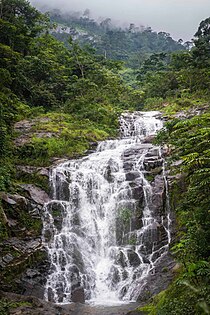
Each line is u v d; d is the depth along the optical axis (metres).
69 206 13.86
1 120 16.56
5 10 30.81
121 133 21.91
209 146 9.34
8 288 10.03
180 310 6.53
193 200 9.23
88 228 13.31
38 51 29.45
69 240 12.57
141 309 8.52
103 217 13.60
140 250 12.07
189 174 10.21
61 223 13.05
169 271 10.45
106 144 18.58
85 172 14.95
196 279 6.84
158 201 12.95
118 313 8.84
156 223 12.41
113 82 31.12
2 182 12.67
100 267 12.05
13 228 11.77
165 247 11.70
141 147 16.72
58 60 31.39
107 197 14.14
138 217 12.96
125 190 13.85
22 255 10.96
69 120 21.53
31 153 16.34
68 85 26.72
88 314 8.85
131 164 15.27
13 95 22.03
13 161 15.34
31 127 19.44
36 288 10.56
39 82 26.64
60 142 17.59
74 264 11.83
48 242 12.14
